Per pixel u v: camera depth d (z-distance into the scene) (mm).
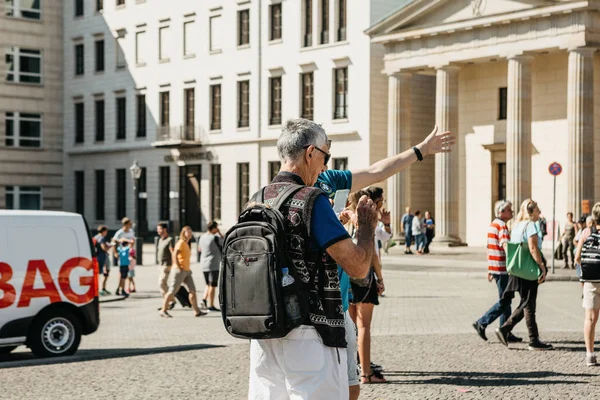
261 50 56438
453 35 45156
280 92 55531
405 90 48031
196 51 60875
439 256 41062
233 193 58438
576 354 13430
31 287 14742
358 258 5223
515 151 42531
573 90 40312
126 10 65812
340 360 5293
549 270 32500
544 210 43969
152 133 63906
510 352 13633
